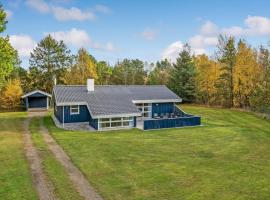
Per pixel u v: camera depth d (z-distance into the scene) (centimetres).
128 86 4456
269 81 4616
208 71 5847
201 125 3631
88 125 3594
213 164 1941
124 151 2278
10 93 5744
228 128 3428
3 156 2083
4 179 1612
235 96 5344
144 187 1532
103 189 1502
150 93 4312
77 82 6338
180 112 4212
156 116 4197
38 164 1902
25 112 4969
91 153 2200
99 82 9194
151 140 2716
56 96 3653
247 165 1919
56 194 1429
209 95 6022
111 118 3372
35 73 7144
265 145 2569
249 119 4278
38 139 2683
